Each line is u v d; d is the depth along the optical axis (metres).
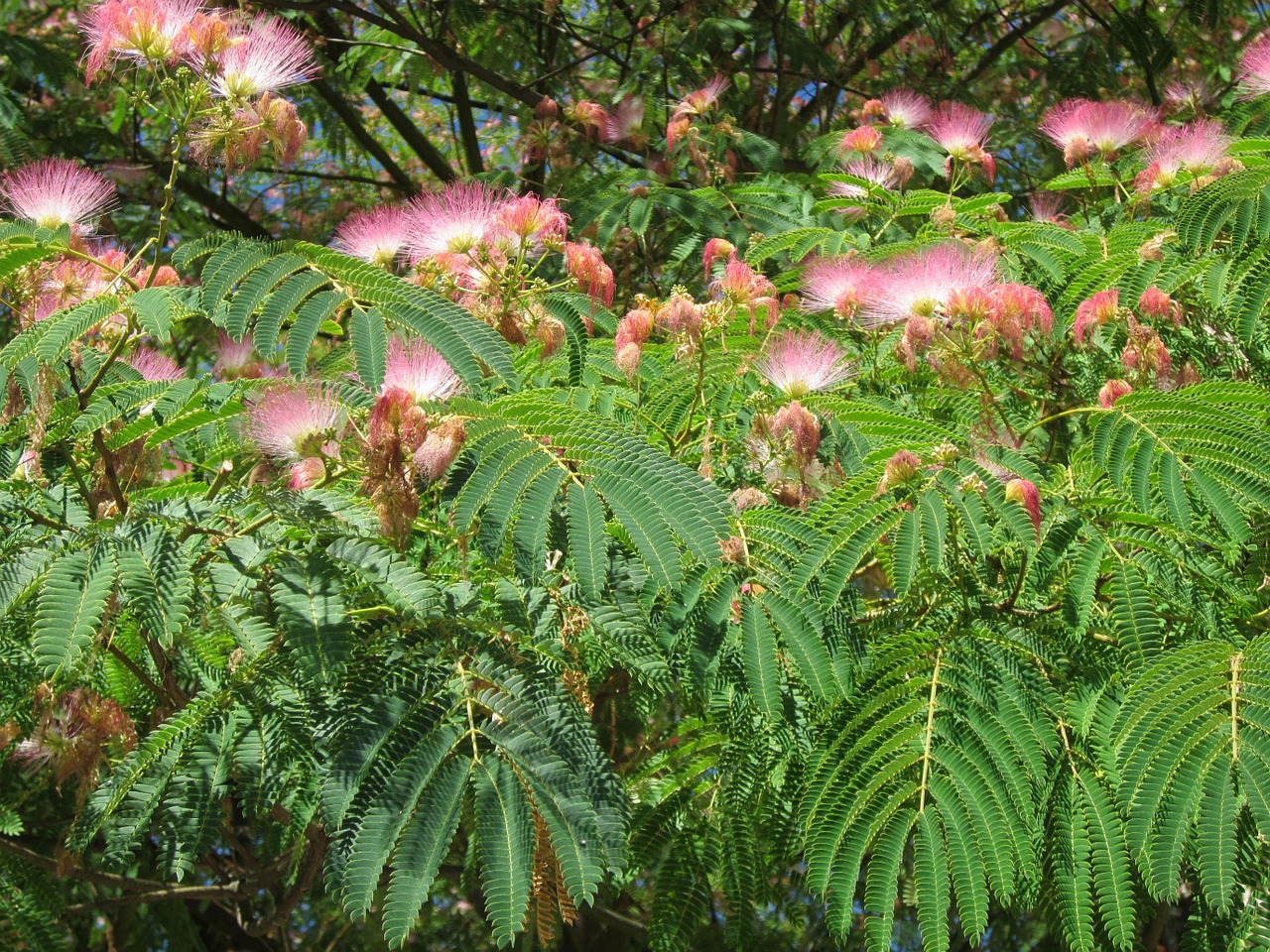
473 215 3.32
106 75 3.13
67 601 2.32
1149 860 2.76
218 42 2.96
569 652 2.75
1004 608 3.29
